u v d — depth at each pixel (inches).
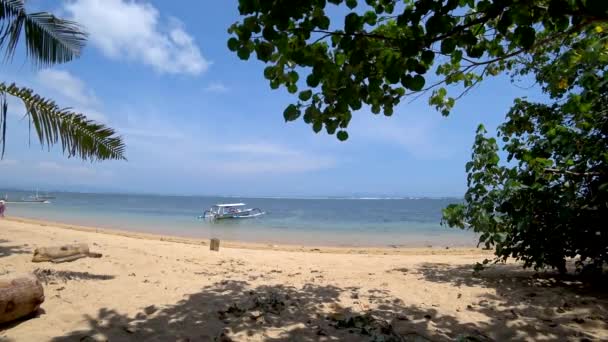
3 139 239.1
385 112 145.3
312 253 484.4
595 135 215.0
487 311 183.0
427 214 2171.5
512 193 228.8
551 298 205.6
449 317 172.7
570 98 207.0
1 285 139.8
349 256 442.6
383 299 204.2
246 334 144.1
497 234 250.2
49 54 273.0
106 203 3115.2
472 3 121.0
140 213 1763.0
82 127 262.1
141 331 143.7
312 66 123.4
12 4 249.1
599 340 146.3
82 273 231.6
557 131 218.8
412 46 105.6
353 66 116.0
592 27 159.2
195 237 783.1
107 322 150.9
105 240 453.7
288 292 212.7
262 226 1173.1
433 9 99.9
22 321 147.6
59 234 476.4
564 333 153.6
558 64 208.1
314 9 109.9
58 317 153.2
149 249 388.2
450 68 186.9
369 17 115.0
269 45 119.0
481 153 251.1
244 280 245.0
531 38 99.5
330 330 150.7
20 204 2241.6
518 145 241.9
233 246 566.3
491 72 232.4
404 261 389.4
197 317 161.0
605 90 202.4
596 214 208.2
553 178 217.0
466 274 291.7
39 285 153.6
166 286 214.4
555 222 219.1
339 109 128.9
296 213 2222.0
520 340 146.9
